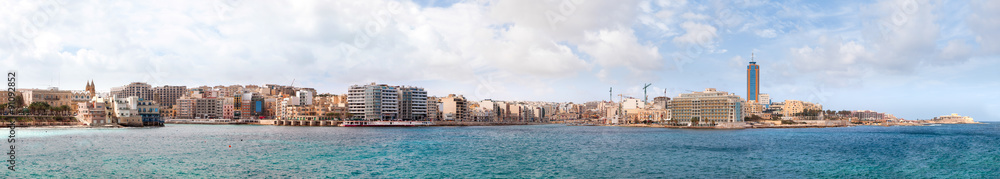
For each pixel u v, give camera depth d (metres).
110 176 85.31
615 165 104.12
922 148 149.12
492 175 90.44
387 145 151.25
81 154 116.12
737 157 119.25
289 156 116.06
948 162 109.25
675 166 102.75
